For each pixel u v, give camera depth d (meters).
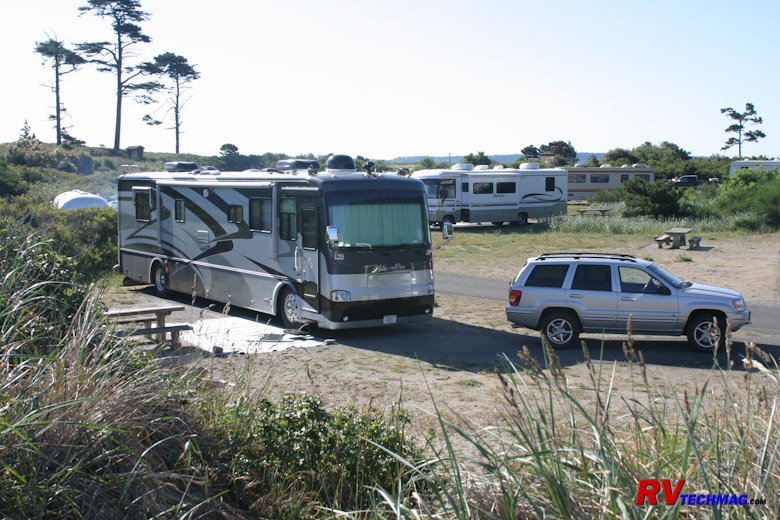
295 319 12.73
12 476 3.75
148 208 17.09
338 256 11.91
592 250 26.03
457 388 8.78
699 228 32.59
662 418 4.41
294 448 5.05
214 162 64.56
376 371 9.75
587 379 9.27
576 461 3.53
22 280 5.72
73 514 3.76
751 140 111.56
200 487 4.44
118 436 4.24
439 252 26.05
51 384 4.09
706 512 3.21
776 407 3.88
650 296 11.41
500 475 3.54
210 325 12.97
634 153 95.75
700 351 11.35
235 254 14.19
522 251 26.17
